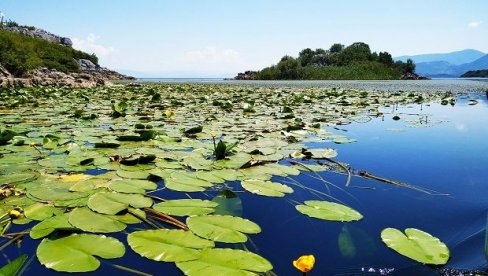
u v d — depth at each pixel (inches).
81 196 86.8
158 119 234.2
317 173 114.3
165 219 75.0
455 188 97.9
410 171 115.4
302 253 62.9
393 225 74.4
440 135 179.5
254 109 301.4
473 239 66.1
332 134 179.9
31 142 146.9
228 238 65.0
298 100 383.6
